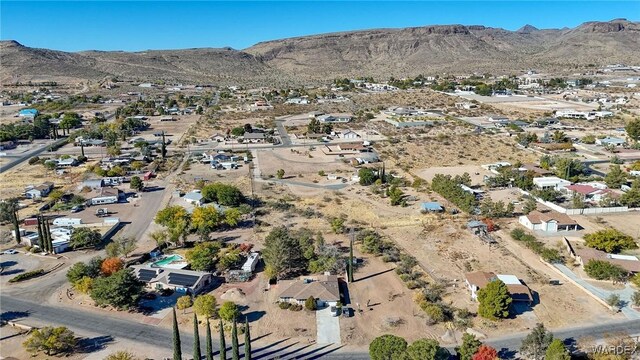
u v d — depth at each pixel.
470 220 102.88
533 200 109.62
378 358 55.03
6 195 124.81
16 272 82.69
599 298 71.31
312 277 79.06
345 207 112.75
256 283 77.88
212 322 66.88
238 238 95.31
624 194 109.38
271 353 60.16
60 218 106.00
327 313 69.25
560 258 83.88
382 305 71.38
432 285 76.50
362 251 89.12
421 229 99.19
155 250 89.69
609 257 81.38
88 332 64.94
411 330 65.06
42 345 59.75
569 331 63.94
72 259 87.69
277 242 81.12
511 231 96.94
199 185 128.00
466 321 66.38
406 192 123.62
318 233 92.88
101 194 119.56
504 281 74.00
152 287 76.38
